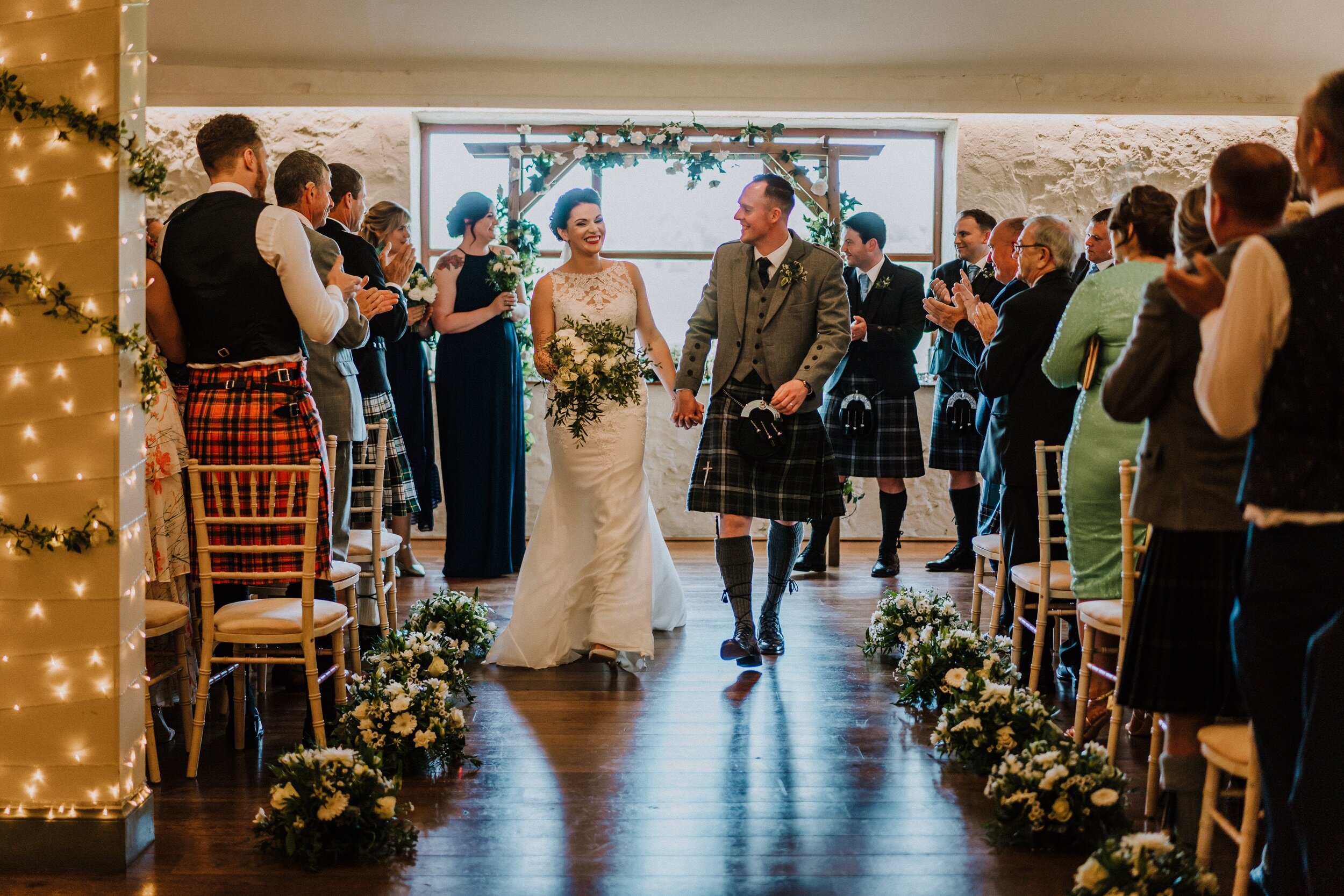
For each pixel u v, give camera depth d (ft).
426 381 20.02
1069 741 9.99
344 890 7.95
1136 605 7.95
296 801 8.43
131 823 8.32
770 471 13.79
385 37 22.36
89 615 8.13
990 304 16.69
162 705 12.42
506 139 25.11
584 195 14.46
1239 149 6.97
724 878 8.18
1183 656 7.68
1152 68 23.88
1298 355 5.79
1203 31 22.13
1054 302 12.58
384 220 18.49
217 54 23.15
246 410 10.53
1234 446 7.43
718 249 14.34
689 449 25.20
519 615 14.28
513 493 20.63
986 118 24.68
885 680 13.53
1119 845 7.28
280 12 21.39
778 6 21.25
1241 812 8.53
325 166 12.98
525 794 9.84
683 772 10.36
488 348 19.85
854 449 20.43
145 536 10.44
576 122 24.76
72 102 7.82
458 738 10.71
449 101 23.90
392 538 14.74
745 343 13.85
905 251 25.54
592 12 21.43
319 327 10.71
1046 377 12.64
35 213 7.91
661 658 14.60
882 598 18.52
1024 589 12.48
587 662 14.55
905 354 20.22
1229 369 5.86
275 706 12.52
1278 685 6.05
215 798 9.66
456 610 14.67
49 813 8.18
